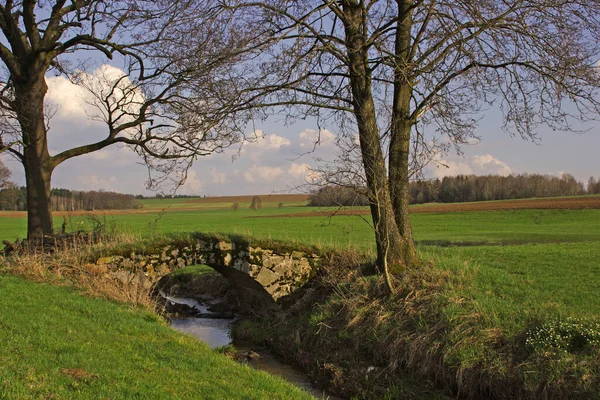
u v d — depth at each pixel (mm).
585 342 8703
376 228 12930
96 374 6688
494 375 8758
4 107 16516
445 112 11758
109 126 17859
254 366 11758
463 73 12078
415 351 10008
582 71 11992
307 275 15180
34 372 6387
